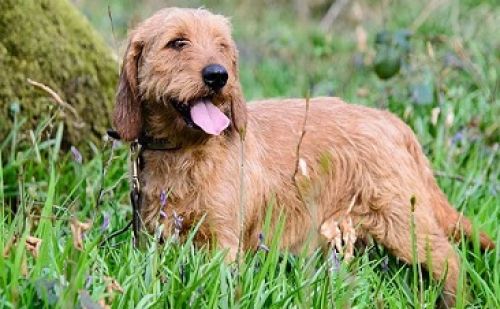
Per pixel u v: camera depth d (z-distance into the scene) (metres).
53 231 5.66
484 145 8.73
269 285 5.73
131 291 5.33
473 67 10.43
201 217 6.29
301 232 6.74
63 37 8.36
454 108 9.39
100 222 6.89
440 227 6.93
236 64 6.48
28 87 8.02
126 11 16.98
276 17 18.95
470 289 6.36
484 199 7.71
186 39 6.20
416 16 14.72
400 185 6.74
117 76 8.59
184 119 6.16
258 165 6.50
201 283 5.43
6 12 8.12
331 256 5.77
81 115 8.26
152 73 6.22
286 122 6.78
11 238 5.38
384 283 6.20
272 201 6.21
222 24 6.38
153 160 6.39
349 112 6.96
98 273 5.59
